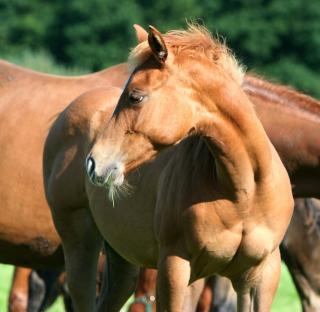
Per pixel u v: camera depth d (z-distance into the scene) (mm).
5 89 13883
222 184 9734
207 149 9938
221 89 9539
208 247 9859
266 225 9922
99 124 11422
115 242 11023
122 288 11836
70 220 11742
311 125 11977
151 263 10727
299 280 13031
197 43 9648
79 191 11578
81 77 13812
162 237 10070
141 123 9344
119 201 10789
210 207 9773
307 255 12906
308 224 12891
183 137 9500
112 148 9391
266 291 10141
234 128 9586
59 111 13422
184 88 9438
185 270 9914
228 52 9852
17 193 13234
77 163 11555
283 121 12055
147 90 9367
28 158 13281
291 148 11969
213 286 13516
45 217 13148
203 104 9516
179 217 9898
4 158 13352
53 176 11812
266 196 9797
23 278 14898
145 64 9500
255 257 9945
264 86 12234
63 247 11977
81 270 11680
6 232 13297
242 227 9836
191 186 9875
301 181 12086
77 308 11711
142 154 9422
